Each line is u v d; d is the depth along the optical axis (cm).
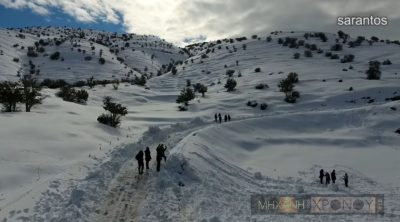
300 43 14525
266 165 3016
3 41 17975
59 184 1598
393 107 4831
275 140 3816
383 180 2780
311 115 4747
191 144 2694
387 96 6312
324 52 12938
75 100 5934
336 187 2398
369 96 6319
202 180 1958
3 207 1322
